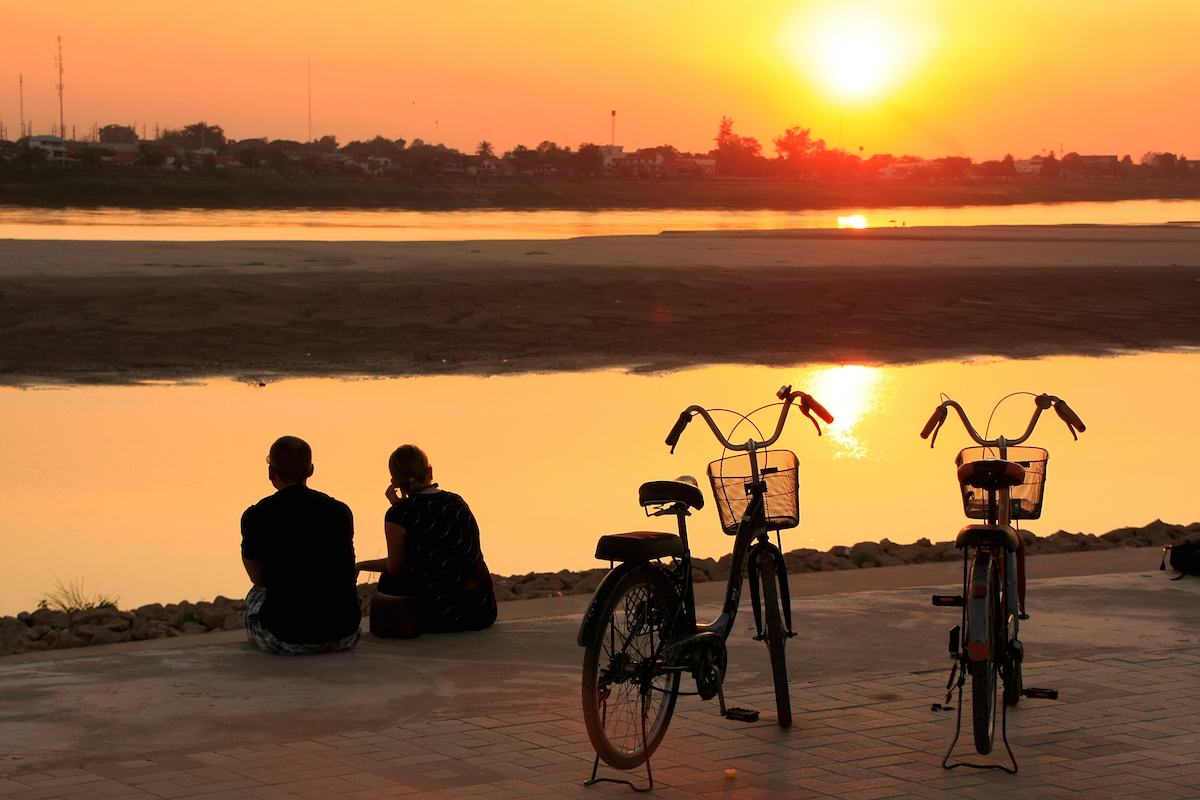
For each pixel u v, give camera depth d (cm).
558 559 1255
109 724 624
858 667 754
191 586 1162
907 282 4594
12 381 2475
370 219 13200
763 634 638
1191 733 612
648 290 4184
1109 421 2123
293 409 2188
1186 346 3291
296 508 780
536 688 700
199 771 546
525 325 3403
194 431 1952
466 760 566
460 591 852
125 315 3300
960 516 1467
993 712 558
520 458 1752
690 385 2544
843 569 1145
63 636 909
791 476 634
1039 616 877
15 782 529
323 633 778
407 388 2455
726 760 576
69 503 1473
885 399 2378
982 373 2772
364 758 567
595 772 541
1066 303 4103
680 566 591
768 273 4853
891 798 523
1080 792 530
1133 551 1155
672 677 588
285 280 4112
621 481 1612
